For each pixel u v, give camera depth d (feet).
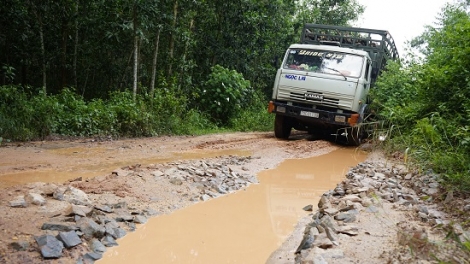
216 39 55.72
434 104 27.58
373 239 11.67
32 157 21.21
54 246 9.85
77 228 10.97
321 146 34.19
